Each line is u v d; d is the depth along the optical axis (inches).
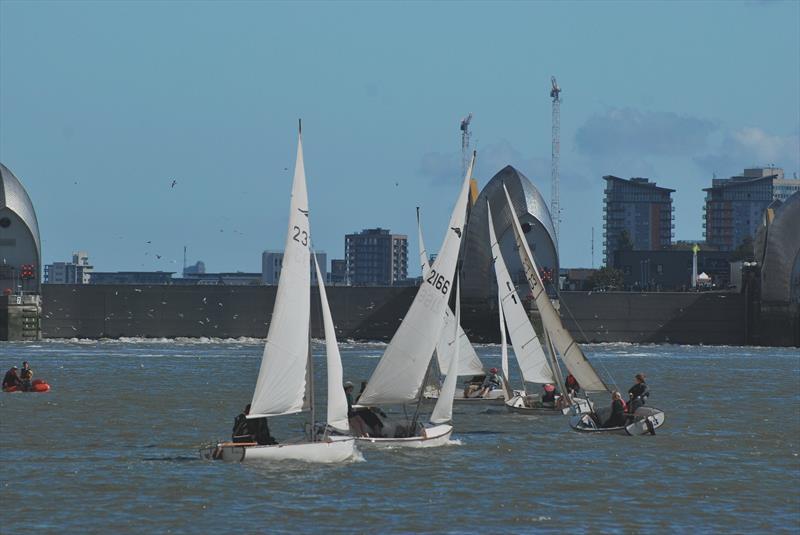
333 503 5344.5
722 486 5910.4
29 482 5762.8
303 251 6107.3
